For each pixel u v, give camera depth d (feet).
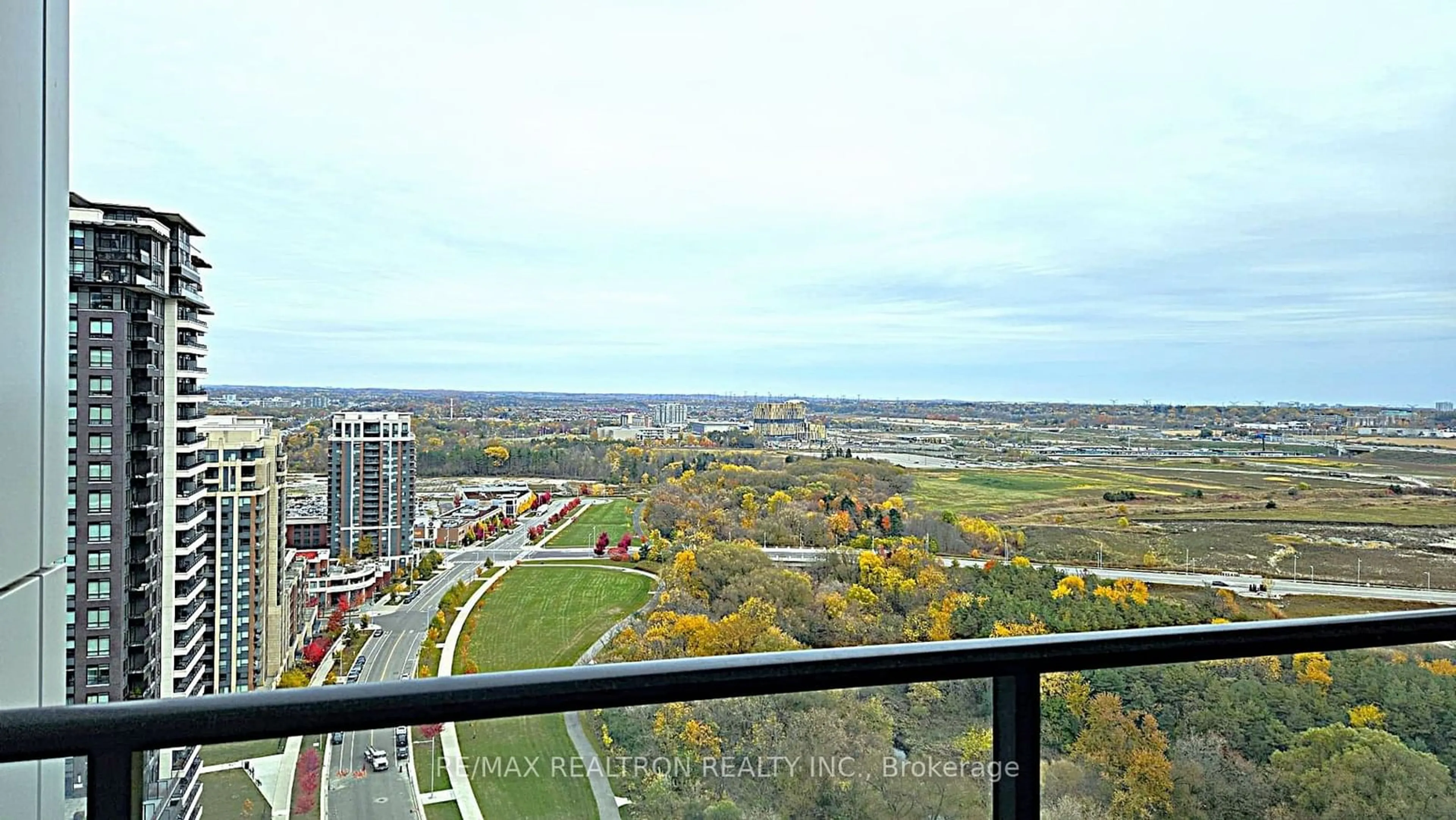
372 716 2.43
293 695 2.37
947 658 2.99
